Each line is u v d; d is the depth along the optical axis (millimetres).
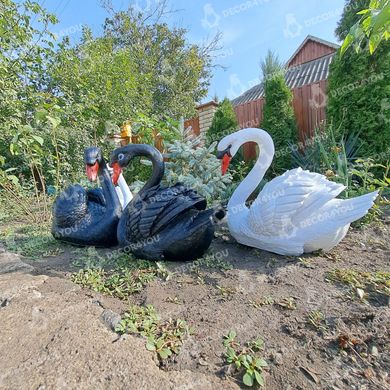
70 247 3029
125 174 6750
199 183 3965
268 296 1953
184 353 1459
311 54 15906
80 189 3092
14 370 1274
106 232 2846
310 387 1281
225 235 3191
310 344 1520
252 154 6332
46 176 6496
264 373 1347
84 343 1449
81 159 6812
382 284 2035
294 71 13805
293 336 1580
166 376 1281
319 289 2021
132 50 16000
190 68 18969
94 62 7422
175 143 4516
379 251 2621
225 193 4352
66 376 1243
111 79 7551
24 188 5328
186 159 4434
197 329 1635
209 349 1486
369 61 4402
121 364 1322
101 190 3365
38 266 2523
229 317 1738
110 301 1925
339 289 2012
